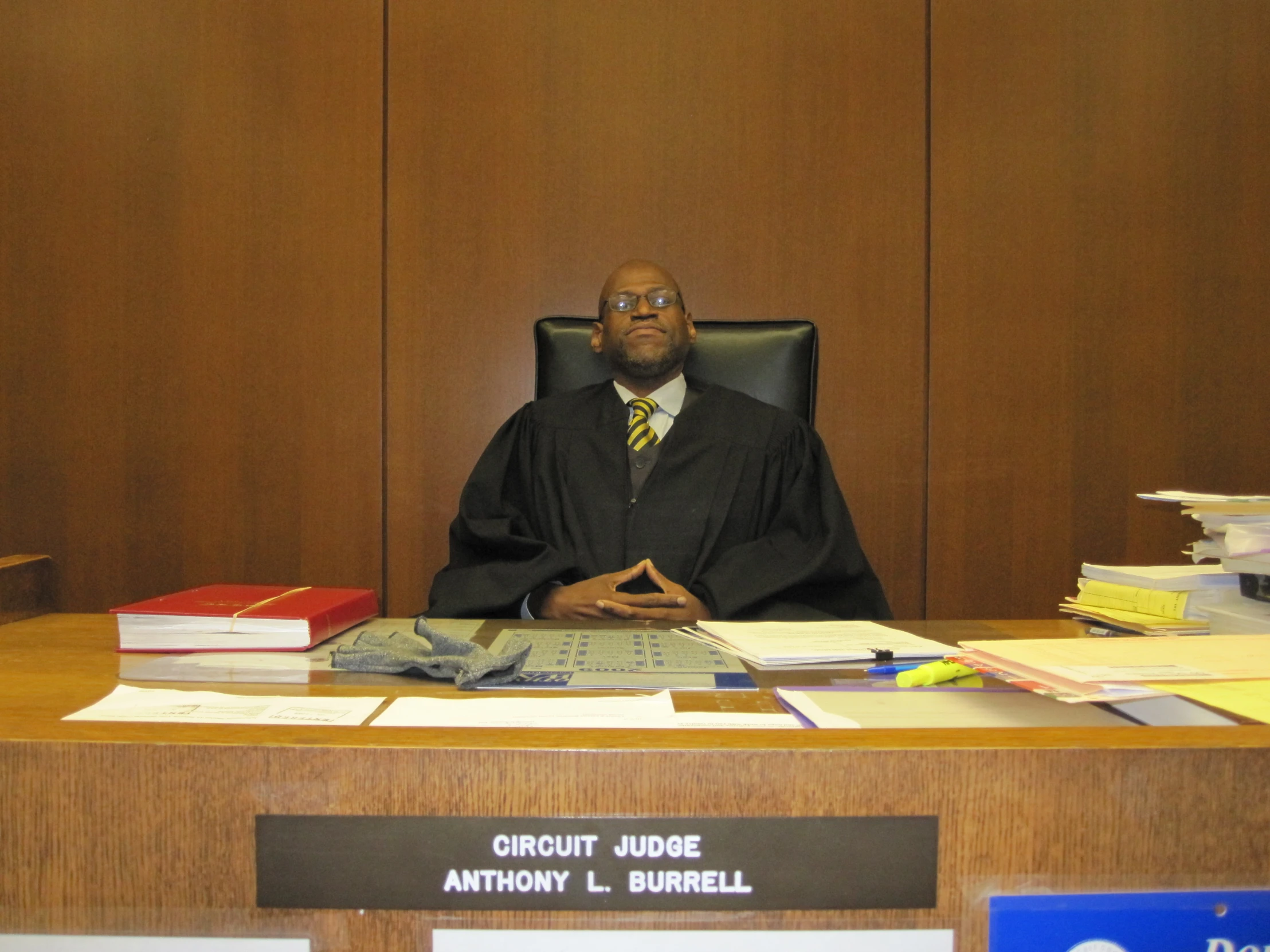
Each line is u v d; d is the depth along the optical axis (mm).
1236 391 2602
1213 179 2604
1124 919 510
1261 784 513
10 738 518
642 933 509
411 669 750
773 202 2604
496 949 508
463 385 2594
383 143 2582
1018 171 2600
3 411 2555
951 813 510
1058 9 2592
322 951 510
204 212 2562
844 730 547
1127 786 512
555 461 1963
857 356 2604
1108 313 2600
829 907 507
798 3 2602
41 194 2553
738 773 509
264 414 2574
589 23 2600
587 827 505
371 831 506
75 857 510
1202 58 2602
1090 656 723
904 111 2598
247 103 2566
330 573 2582
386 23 2582
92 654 864
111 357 2561
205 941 509
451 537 1892
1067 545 2600
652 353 2039
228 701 642
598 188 2600
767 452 1902
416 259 2584
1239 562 993
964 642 912
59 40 2547
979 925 512
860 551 1753
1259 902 511
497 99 2590
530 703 639
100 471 2561
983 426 2604
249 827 510
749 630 975
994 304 2600
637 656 839
